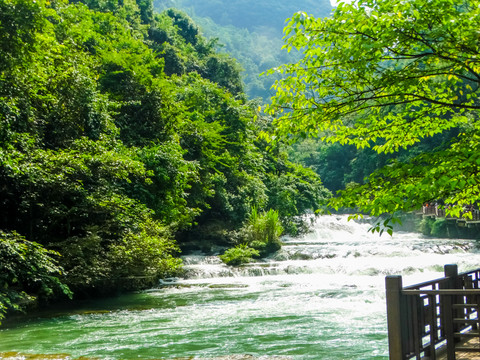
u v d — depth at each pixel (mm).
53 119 18281
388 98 6250
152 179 20844
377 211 5355
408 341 5305
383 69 5875
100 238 16531
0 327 12219
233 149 36375
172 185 21547
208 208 31984
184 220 25469
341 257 28219
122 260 17188
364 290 17062
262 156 40938
